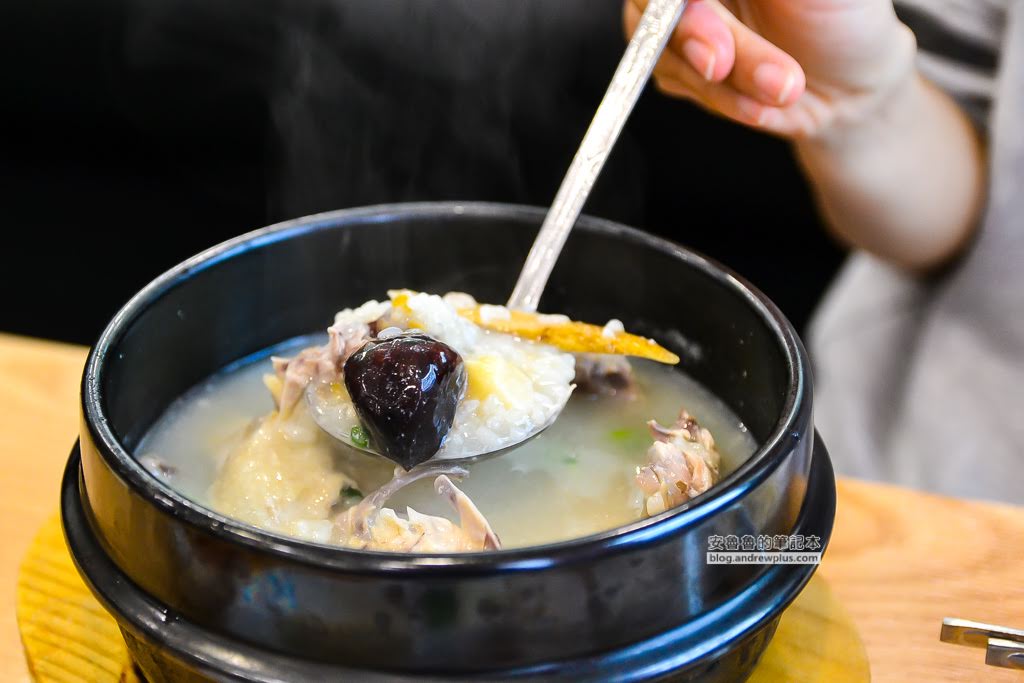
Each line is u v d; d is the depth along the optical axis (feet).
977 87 1.81
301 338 1.31
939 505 1.28
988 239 1.79
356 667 0.93
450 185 2.34
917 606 1.17
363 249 1.30
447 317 1.17
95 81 2.46
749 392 1.21
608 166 2.32
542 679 0.93
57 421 1.38
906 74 1.64
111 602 0.98
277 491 1.14
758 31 1.56
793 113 1.65
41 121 2.58
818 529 1.04
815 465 1.09
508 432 1.15
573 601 0.92
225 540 0.92
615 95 1.25
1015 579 1.20
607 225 1.28
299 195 2.38
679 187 2.35
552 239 1.24
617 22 2.09
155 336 1.18
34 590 1.18
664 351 1.20
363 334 1.18
